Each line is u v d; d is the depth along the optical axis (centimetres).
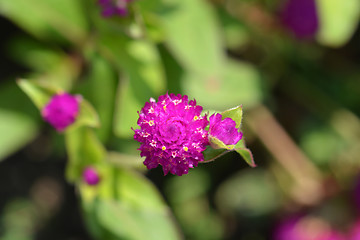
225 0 52
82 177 48
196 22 49
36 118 51
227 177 60
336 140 58
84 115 46
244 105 52
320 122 58
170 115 40
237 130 40
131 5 46
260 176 59
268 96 53
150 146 40
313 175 56
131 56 49
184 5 49
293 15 52
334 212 55
